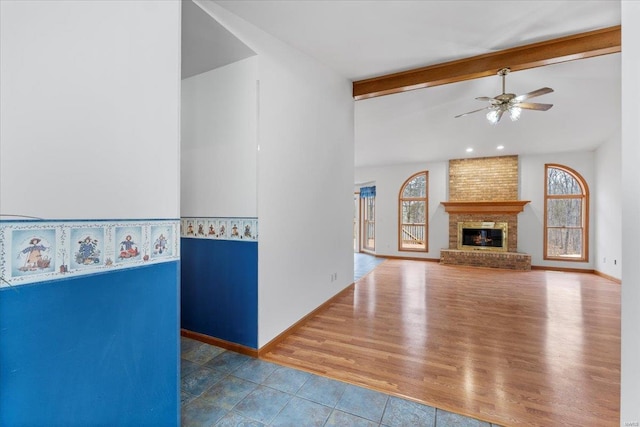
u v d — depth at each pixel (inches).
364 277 224.2
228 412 68.9
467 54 120.6
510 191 283.3
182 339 107.8
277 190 104.5
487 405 71.4
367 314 135.3
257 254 96.0
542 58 112.1
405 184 328.8
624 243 42.1
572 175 265.7
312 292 129.0
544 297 166.9
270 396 74.7
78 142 41.5
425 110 175.2
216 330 103.3
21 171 36.1
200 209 106.7
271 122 101.3
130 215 48.1
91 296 43.2
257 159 95.7
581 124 193.3
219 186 102.7
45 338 38.6
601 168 239.5
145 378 50.3
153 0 51.9
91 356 43.3
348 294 167.3
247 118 97.4
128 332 47.9
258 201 95.7
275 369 87.7
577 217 262.5
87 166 42.5
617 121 187.0
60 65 39.5
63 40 39.7
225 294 101.7
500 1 88.3
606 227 227.9
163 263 53.2
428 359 93.7
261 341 97.0
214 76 103.7
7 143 34.9
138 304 49.3
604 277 227.6
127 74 47.6
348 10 91.0
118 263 46.4
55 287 39.4
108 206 45.1
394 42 111.3
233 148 100.0
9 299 35.5
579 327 120.6
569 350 99.7
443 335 112.1
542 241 270.5
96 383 43.9
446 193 309.0
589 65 121.0
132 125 48.3
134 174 48.6
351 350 99.9
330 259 146.0
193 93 108.0
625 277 41.7
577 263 256.1
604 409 70.0
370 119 189.5
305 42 109.9
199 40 89.4
